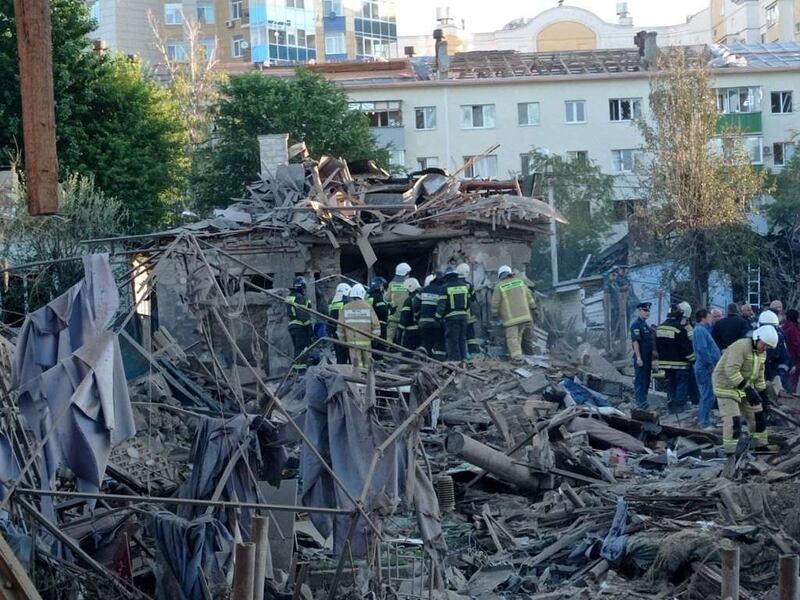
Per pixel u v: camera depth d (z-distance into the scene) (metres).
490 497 14.61
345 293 21.47
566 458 15.06
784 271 47.19
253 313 25.86
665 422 19.09
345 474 9.94
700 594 10.58
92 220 25.98
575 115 59.25
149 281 11.26
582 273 46.94
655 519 12.40
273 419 11.62
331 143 46.31
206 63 61.03
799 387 21.03
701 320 18.67
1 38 33.81
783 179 50.34
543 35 89.75
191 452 10.94
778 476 13.71
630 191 58.28
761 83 60.50
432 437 16.70
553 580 11.59
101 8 88.50
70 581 9.52
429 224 27.27
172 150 38.75
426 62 64.31
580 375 21.72
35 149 8.65
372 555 9.84
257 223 26.91
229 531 10.02
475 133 59.22
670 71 46.47
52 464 9.33
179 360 19.94
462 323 21.58
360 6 96.69
